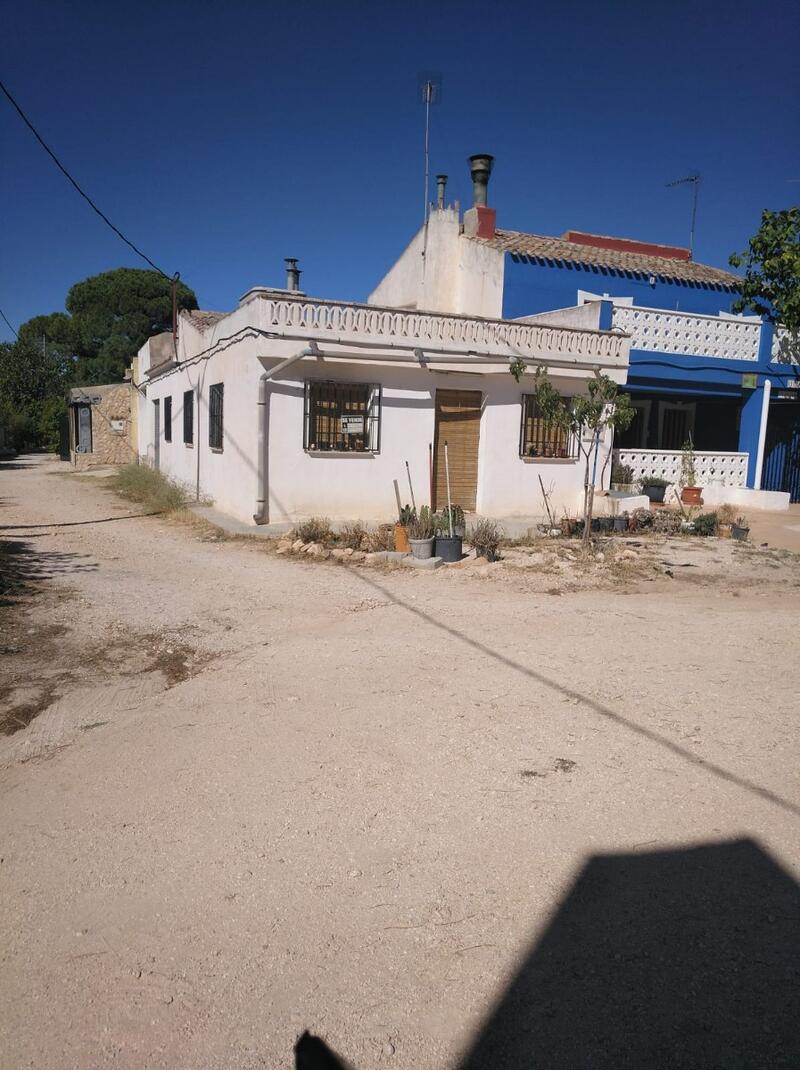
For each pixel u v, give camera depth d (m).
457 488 13.48
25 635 6.35
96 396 26.59
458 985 2.50
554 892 2.98
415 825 3.48
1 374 39.97
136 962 2.63
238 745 4.36
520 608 7.60
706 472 17.17
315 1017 2.38
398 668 5.65
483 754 4.21
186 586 8.27
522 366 10.78
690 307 18.77
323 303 11.71
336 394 12.27
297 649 6.11
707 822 3.50
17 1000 2.47
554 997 2.44
